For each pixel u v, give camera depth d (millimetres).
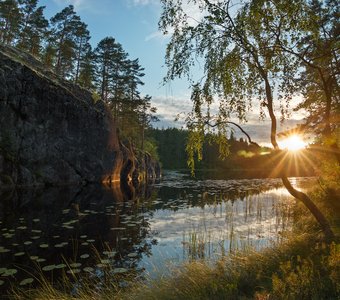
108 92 49750
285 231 9867
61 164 29266
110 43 47125
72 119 30641
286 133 7234
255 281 4797
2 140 24203
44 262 8039
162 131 115312
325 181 12508
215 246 9328
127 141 44594
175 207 17562
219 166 97625
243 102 6473
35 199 19156
